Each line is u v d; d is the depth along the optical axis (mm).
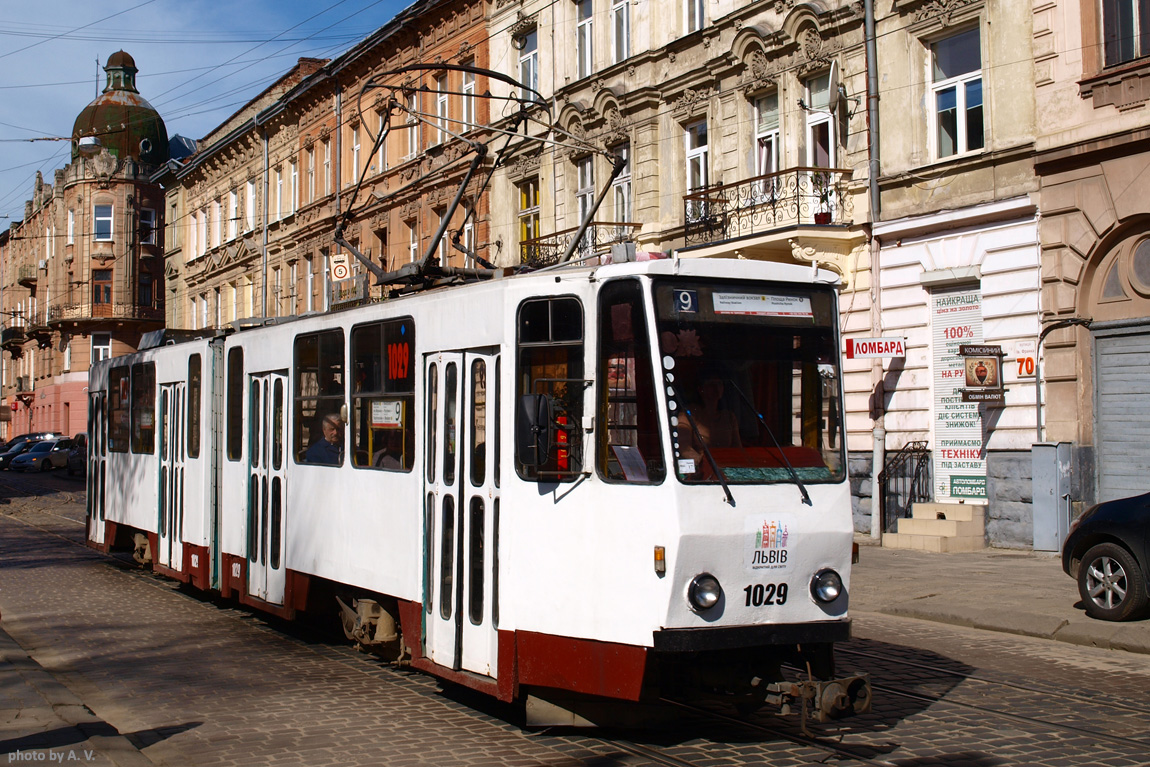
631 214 25812
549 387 7379
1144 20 15531
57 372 69375
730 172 22953
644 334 6930
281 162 44406
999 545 17266
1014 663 9797
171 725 7695
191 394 13922
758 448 7078
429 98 34375
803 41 21109
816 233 19719
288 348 11234
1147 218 15430
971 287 18094
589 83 27188
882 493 19203
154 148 70750
